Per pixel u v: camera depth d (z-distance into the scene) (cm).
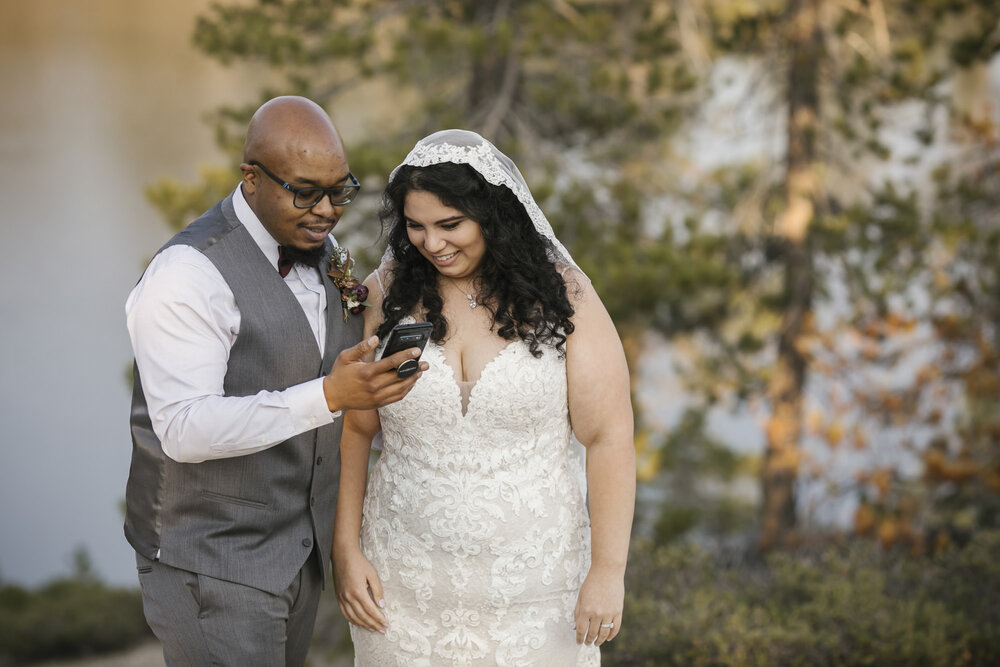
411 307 224
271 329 210
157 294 199
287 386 214
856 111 781
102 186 2997
